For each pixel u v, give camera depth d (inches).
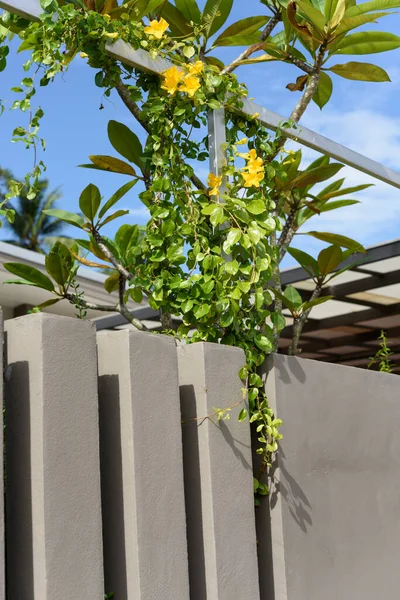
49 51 93.9
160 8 116.3
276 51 119.4
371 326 288.0
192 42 114.2
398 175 136.3
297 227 132.9
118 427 80.6
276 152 114.0
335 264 135.3
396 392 132.1
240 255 104.2
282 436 97.0
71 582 70.2
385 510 122.9
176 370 85.7
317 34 116.0
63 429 72.2
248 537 91.5
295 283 225.1
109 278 118.7
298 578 99.2
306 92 119.3
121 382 80.7
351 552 111.8
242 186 106.1
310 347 315.6
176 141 104.3
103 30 95.9
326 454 110.1
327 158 131.0
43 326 72.1
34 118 95.1
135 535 77.4
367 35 114.8
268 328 107.1
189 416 91.2
